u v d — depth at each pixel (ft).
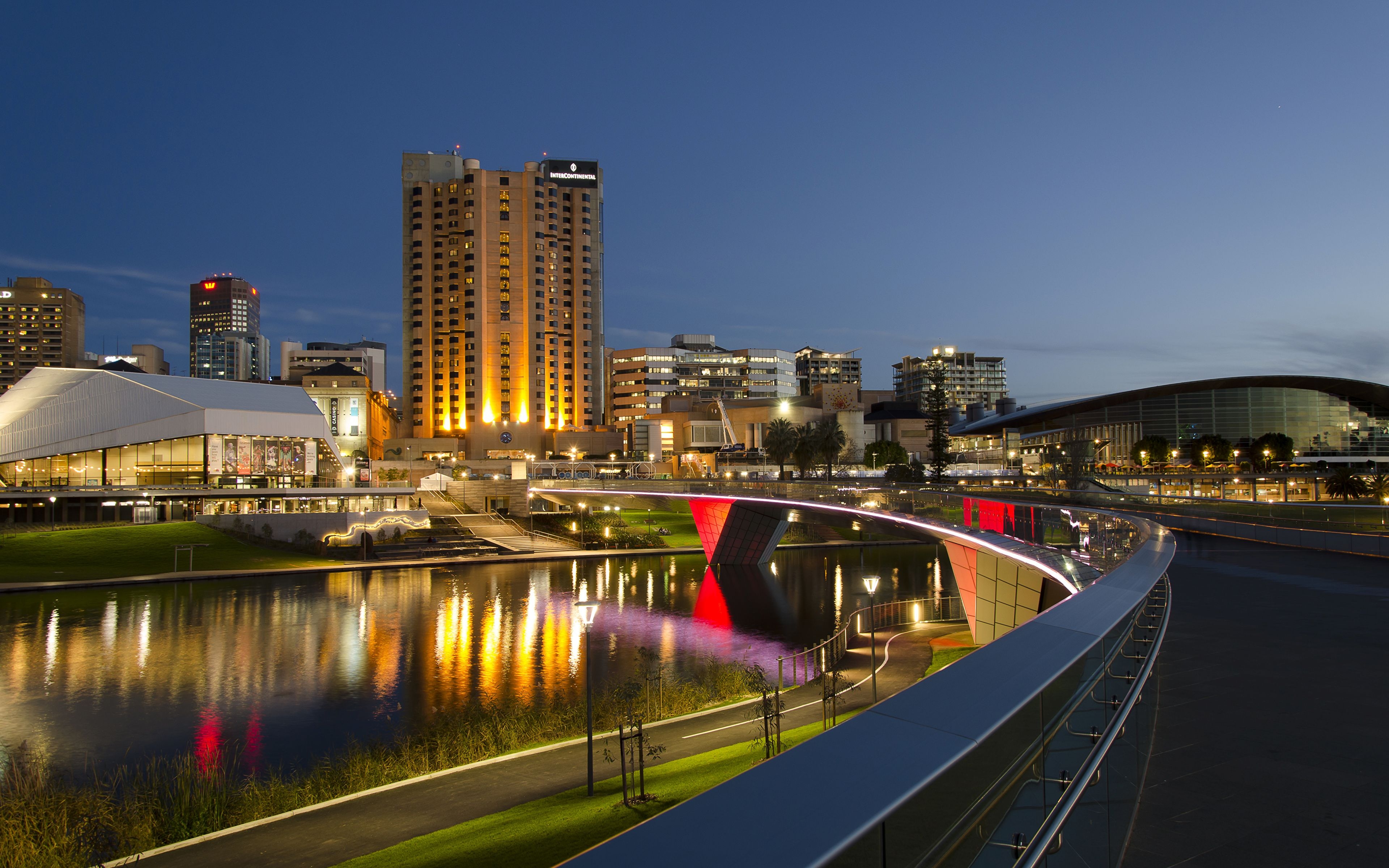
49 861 65.26
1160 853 22.48
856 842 8.41
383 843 65.46
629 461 588.91
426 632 182.91
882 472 492.95
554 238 648.79
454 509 399.03
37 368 361.71
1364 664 44.70
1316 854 22.50
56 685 138.51
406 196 640.99
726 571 283.79
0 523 295.69
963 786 12.24
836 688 97.09
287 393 377.50
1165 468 512.22
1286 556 106.52
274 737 111.65
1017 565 117.08
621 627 188.65
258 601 220.64
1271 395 553.23
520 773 84.17
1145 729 29.07
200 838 68.49
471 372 623.36
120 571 252.21
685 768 81.30
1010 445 599.98
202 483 324.39
